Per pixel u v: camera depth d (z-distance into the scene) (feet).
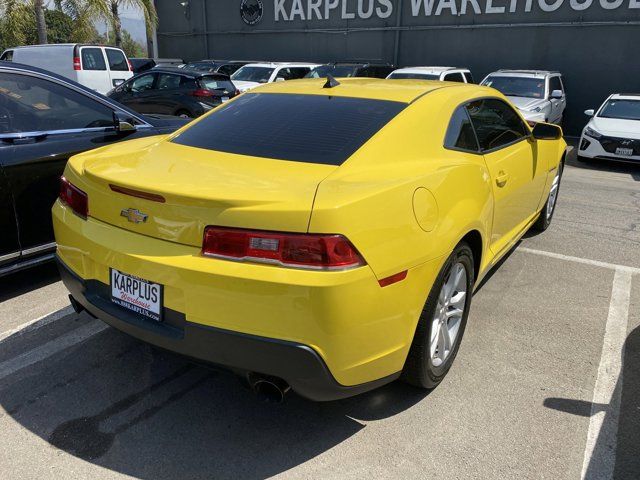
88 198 8.52
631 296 13.74
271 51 67.46
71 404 9.11
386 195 7.61
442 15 55.31
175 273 7.27
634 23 46.55
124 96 41.19
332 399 7.70
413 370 8.80
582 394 9.61
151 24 71.67
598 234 19.07
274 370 7.13
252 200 6.99
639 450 8.25
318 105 10.16
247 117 10.27
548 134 13.71
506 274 14.97
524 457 8.08
